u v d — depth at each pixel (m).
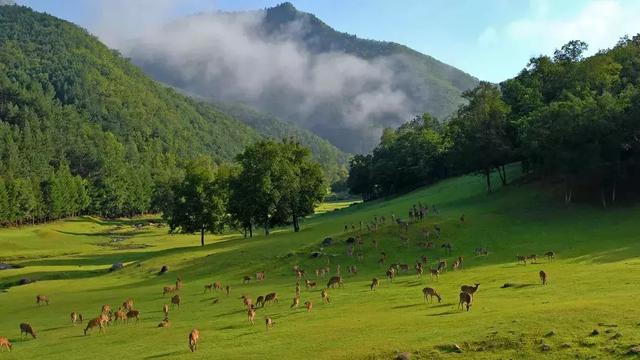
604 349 23.52
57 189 196.25
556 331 25.81
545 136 85.88
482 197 103.50
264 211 108.50
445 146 159.50
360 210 143.88
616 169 84.62
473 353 24.97
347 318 36.16
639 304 28.77
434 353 25.28
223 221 118.06
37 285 76.06
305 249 75.94
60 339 39.19
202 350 30.55
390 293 46.38
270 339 31.62
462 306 35.97
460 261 59.97
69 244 141.62
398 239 75.62
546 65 109.25
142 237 160.00
